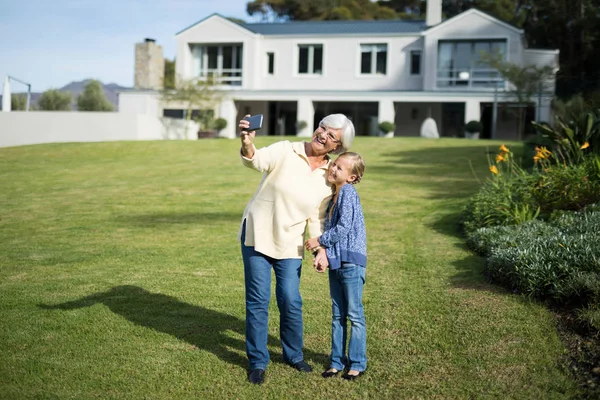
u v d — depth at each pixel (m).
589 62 25.56
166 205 10.52
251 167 3.79
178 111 30.78
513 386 3.56
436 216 9.02
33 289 5.61
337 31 31.39
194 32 31.56
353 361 3.80
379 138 23.42
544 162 9.16
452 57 28.89
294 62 31.14
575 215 6.70
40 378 3.74
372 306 5.07
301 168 3.83
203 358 4.11
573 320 4.32
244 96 29.38
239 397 3.57
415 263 6.43
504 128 29.08
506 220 7.18
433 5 29.97
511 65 24.94
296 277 3.87
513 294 5.06
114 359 4.06
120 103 30.95
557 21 28.92
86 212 9.95
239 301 5.31
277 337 4.54
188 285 5.78
